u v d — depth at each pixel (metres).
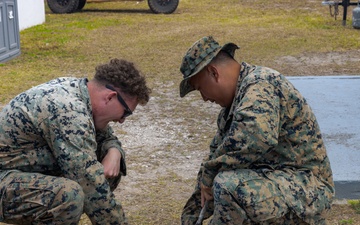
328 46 10.43
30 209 2.78
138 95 2.86
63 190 2.72
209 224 2.87
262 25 12.88
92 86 2.84
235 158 2.73
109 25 13.20
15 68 8.82
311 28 12.34
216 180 2.80
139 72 2.87
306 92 6.33
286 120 2.79
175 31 12.34
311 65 8.97
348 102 5.91
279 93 2.76
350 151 4.54
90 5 16.88
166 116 6.32
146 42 11.12
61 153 2.69
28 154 2.80
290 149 2.84
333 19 13.55
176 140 5.54
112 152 3.15
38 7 13.24
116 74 2.79
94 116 2.84
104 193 2.77
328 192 2.89
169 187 4.36
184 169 4.77
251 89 2.73
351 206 3.89
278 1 16.91
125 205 4.02
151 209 3.95
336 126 5.16
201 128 5.90
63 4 15.26
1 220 2.88
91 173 2.73
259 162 2.88
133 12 15.49
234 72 2.91
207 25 13.01
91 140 2.74
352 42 10.75
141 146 5.36
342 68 8.72
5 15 9.23
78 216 2.77
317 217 2.84
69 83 2.82
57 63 9.27
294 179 2.81
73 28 12.73
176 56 9.80
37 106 2.72
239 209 2.74
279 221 2.79
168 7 15.06
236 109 2.73
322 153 2.90
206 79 2.91
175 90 7.48
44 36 11.66
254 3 16.69
